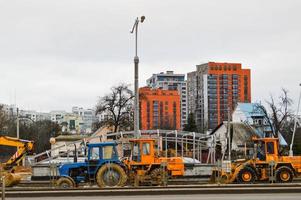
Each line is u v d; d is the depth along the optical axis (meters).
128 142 34.91
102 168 28.83
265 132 74.25
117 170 28.91
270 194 20.52
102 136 49.03
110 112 74.12
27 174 36.09
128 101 74.06
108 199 19.52
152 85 160.25
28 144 35.06
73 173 29.50
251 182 31.72
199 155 52.59
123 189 23.33
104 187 26.42
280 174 32.03
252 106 92.88
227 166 32.09
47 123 114.62
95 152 29.72
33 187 28.59
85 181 29.41
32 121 114.31
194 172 38.53
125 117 73.56
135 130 35.16
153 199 19.09
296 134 72.38
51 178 32.94
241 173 31.81
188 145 59.44
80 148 45.62
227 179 31.78
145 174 30.33
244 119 93.19
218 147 57.72
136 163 30.70
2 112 100.31
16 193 21.42
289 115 70.19
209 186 25.03
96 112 75.94
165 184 29.47
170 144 59.41
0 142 34.47
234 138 75.88
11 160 34.66
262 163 32.34
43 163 41.66
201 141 52.41
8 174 29.66
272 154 32.72
